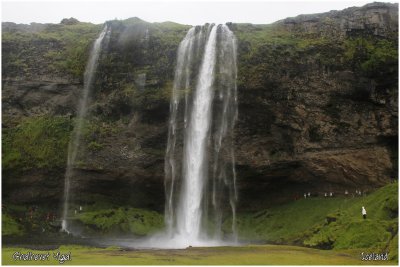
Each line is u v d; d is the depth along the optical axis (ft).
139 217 210.18
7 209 206.90
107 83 222.48
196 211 210.38
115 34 225.97
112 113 220.64
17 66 232.32
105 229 199.93
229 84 208.33
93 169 214.69
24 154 219.41
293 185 215.10
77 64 229.45
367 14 213.25
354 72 206.69
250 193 214.48
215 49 214.69
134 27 225.15
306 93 208.54
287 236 183.52
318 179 211.41
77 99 227.20
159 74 215.92
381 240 138.72
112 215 207.72
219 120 209.87
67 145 219.61
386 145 205.26
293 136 210.38
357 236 144.87
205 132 210.79
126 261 112.57
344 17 215.31
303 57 209.67
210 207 210.79
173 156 213.25
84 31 248.73
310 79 208.74
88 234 198.29
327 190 210.38
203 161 211.20
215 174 210.79
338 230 156.87
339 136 206.80
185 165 212.84
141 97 213.66
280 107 207.92
